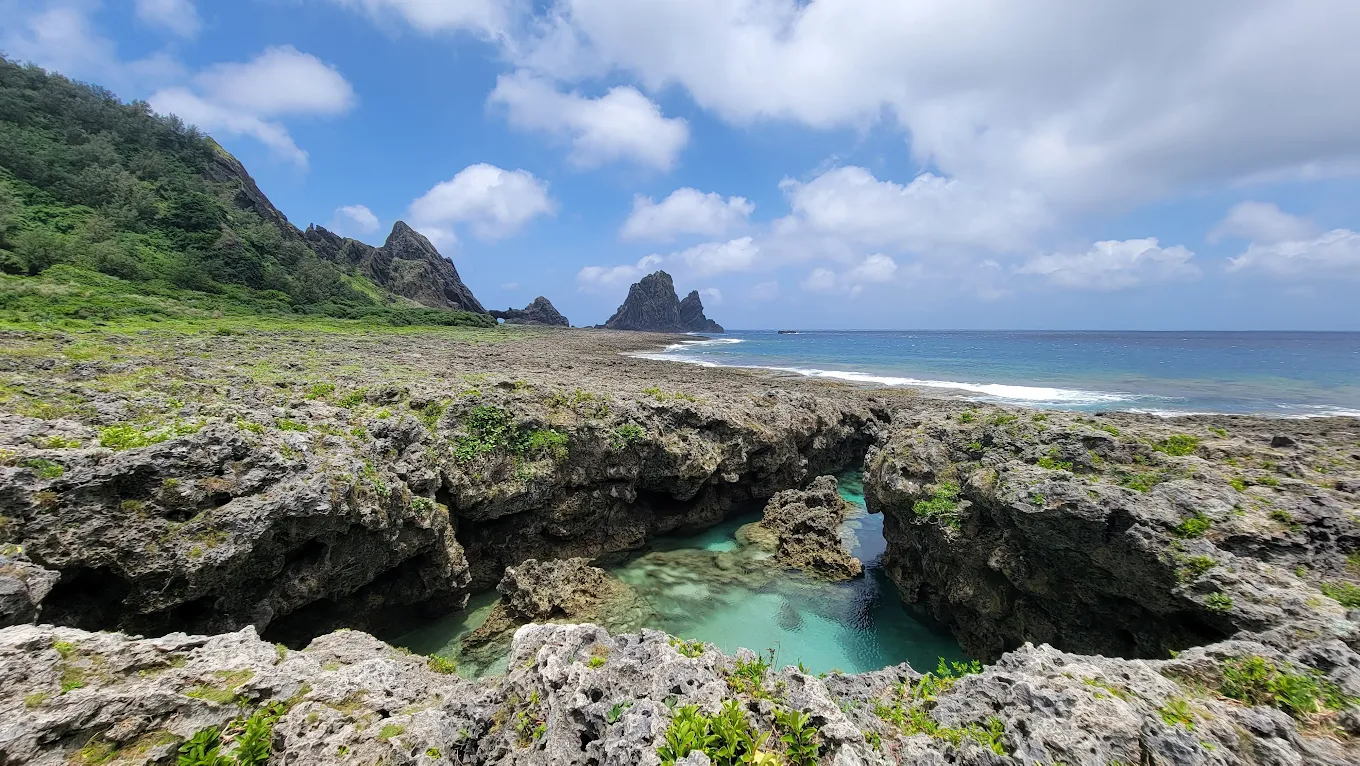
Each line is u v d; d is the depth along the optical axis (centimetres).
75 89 10525
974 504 1617
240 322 5575
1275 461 1479
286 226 12775
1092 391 4950
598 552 2231
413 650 1652
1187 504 1232
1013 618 1520
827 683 991
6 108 8750
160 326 4359
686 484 2389
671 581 2044
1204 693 837
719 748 690
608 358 6738
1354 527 1155
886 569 2108
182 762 684
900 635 1761
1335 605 977
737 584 2031
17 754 632
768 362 8119
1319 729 744
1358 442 2377
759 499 2836
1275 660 854
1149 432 1680
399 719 832
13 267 5194
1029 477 1459
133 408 1565
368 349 4375
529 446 2067
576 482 2166
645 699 759
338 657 1136
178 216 8412
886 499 1947
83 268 5756
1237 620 1018
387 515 1573
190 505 1255
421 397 2055
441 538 1752
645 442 2288
